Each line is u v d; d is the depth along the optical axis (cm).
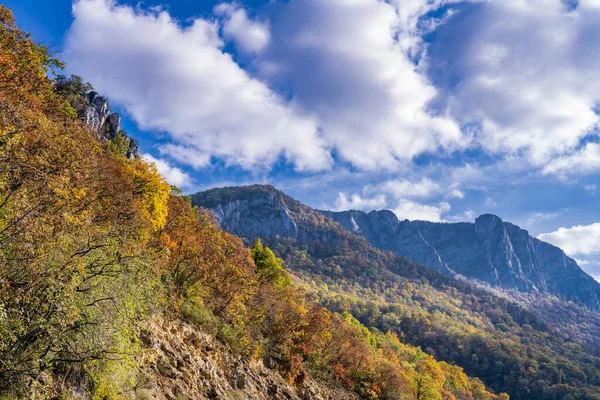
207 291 3988
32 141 1438
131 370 1739
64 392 1259
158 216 3622
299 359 4691
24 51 1967
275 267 7031
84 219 1480
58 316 1209
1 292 1067
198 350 2820
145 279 1684
